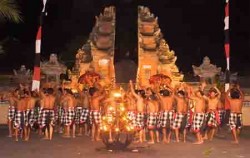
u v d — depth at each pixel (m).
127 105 15.16
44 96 15.82
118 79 22.81
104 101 15.45
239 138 16.53
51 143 15.01
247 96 20.50
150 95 15.34
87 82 19.00
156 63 20.72
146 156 12.87
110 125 13.82
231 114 15.56
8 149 13.88
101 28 21.86
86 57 21.02
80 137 16.33
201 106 15.28
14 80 22.94
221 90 19.72
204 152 13.60
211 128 16.00
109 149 13.85
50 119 15.91
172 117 15.47
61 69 20.67
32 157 12.65
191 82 21.78
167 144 15.04
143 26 21.94
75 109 16.48
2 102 19.72
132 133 14.46
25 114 15.55
